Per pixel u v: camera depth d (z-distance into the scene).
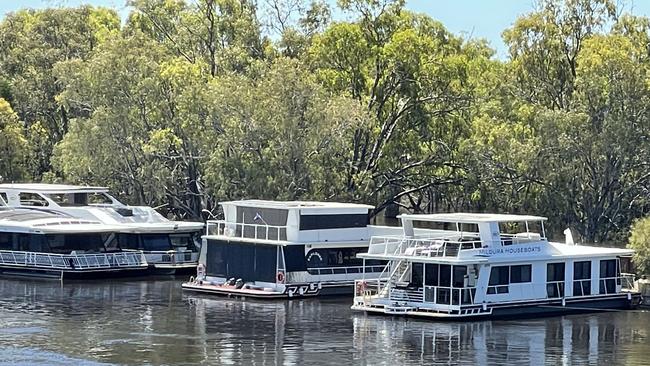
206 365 58.09
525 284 71.56
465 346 62.66
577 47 105.00
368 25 109.31
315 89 100.69
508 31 106.00
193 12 117.88
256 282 78.62
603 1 105.06
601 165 98.94
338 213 79.88
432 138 108.00
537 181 99.12
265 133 100.44
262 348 61.78
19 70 127.06
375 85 107.50
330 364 58.44
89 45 128.12
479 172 103.31
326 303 75.56
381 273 75.38
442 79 106.38
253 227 79.44
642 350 62.38
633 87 97.88
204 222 107.00
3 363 58.19
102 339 63.88
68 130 116.38
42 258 86.19
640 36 105.62
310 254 78.75
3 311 71.81
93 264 86.25
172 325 67.88
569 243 77.56
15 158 117.31
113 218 91.69
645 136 98.62
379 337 64.50
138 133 107.38
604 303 74.50
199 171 108.06
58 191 92.69
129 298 77.25
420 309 69.88
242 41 117.88
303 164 100.44
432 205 118.31
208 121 102.88
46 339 63.78
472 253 69.81
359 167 107.12
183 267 89.62
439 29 110.25
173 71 106.00
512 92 105.81
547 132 98.25
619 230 100.31
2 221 88.62
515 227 99.62
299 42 116.50
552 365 58.91
